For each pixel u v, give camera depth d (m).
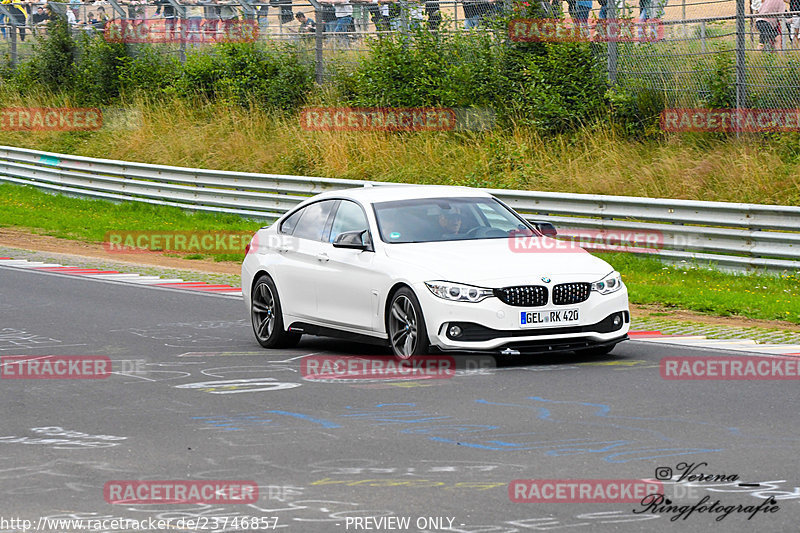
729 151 67.31
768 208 51.25
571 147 75.50
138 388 29.34
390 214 34.50
